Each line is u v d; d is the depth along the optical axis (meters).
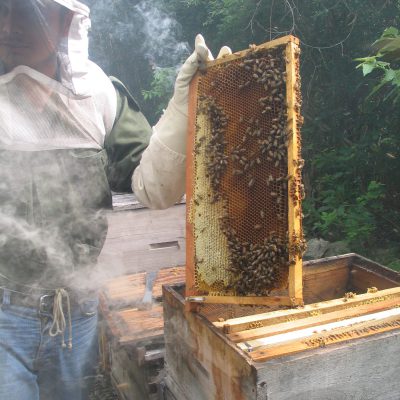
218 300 1.45
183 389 1.66
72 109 1.60
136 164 1.83
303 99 4.85
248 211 1.46
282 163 1.37
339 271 2.15
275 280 1.40
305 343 1.30
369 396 1.33
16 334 1.67
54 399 1.88
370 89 4.23
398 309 1.54
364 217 3.78
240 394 1.27
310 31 4.75
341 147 4.48
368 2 4.34
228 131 1.52
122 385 2.54
